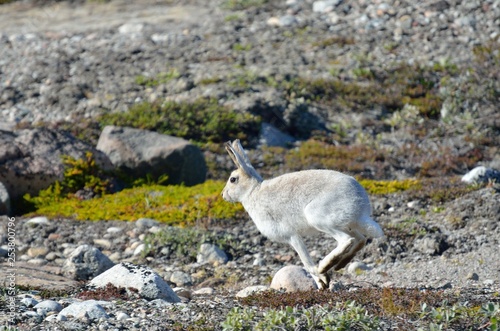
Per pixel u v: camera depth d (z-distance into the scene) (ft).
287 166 237.86
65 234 167.22
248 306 106.83
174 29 346.13
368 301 105.70
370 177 231.30
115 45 327.47
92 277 138.82
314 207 112.98
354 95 282.15
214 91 277.64
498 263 139.54
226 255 154.30
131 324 98.02
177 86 284.00
